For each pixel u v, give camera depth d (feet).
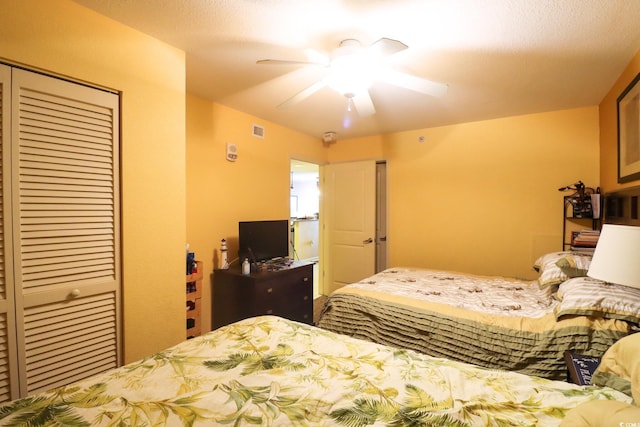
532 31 5.59
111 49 5.41
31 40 4.55
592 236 8.23
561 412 2.79
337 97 9.08
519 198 10.67
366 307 6.98
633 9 4.93
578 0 4.75
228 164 10.12
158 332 6.16
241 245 9.78
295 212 30.94
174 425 2.63
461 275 9.68
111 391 3.12
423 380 3.40
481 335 5.66
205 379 3.37
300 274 10.40
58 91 4.87
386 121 11.46
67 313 5.03
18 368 4.57
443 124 11.80
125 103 5.63
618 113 7.47
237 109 10.27
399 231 13.04
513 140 10.73
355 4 4.94
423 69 7.07
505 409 2.85
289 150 12.62
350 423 2.72
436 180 12.20
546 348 5.11
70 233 5.03
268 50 6.46
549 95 8.67
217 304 9.66
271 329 4.76
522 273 10.65
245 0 4.91
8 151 4.45
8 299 4.47
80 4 5.02
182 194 6.53
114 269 5.56
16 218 4.53
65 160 4.98
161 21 5.49
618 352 3.18
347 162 14.20
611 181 8.27
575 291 5.48
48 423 2.63
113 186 5.52
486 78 7.55
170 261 6.35
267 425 2.67
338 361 3.82
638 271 3.89
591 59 6.56
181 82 6.47
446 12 5.10
